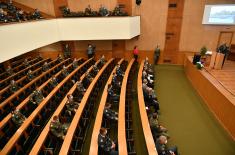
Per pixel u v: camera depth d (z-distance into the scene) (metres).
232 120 5.43
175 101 7.42
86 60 11.00
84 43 11.95
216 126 5.97
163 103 7.29
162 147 4.38
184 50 11.23
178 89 8.40
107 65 9.54
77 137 4.57
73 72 8.30
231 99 5.60
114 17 9.76
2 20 7.74
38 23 8.60
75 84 7.04
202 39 10.79
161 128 5.21
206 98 7.20
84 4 11.07
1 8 8.89
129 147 4.45
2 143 4.52
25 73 8.98
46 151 4.23
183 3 10.36
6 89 6.90
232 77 7.23
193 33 10.80
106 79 8.62
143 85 6.83
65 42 12.01
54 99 6.41
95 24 9.97
